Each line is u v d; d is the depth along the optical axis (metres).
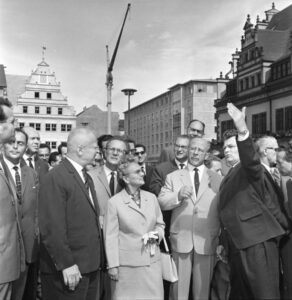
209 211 5.39
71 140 4.59
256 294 4.23
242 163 4.28
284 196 4.90
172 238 5.55
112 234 4.95
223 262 5.22
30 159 8.23
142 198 5.20
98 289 4.65
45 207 4.20
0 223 4.33
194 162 5.64
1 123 4.53
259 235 4.30
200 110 64.88
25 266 4.98
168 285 5.83
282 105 36.41
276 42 41.38
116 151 6.04
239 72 44.28
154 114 82.06
